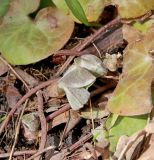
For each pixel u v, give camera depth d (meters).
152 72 0.29
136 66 0.30
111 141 0.29
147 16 0.31
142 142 0.29
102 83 0.31
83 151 0.30
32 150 0.30
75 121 0.30
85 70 0.30
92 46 0.31
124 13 0.31
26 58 0.31
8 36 0.31
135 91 0.29
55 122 0.31
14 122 0.31
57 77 0.31
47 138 0.30
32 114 0.31
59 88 0.30
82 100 0.30
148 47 0.30
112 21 0.31
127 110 0.29
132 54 0.30
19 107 0.31
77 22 0.31
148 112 0.29
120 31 0.31
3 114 0.31
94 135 0.30
